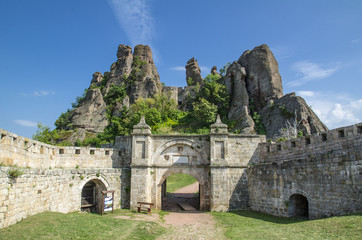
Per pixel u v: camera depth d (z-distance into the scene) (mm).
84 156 28109
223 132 29531
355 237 12562
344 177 18000
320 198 19719
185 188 48875
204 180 30141
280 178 24031
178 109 83000
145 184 28516
